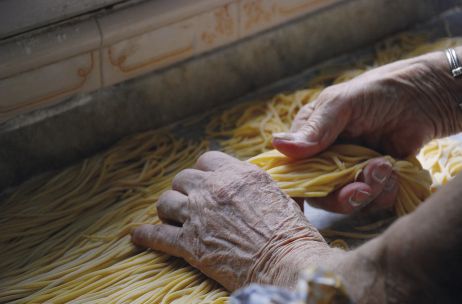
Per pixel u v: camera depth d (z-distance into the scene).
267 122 2.43
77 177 2.27
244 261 1.65
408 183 2.01
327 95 2.00
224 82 2.57
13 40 2.10
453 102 2.00
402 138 2.03
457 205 0.99
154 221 2.04
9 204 2.19
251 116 2.51
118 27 2.24
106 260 1.95
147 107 2.43
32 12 2.10
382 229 2.01
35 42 2.12
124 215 2.13
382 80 1.98
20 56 2.11
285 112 2.49
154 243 1.89
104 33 2.22
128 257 1.97
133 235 1.96
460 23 2.92
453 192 1.00
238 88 2.62
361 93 1.97
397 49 2.79
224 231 1.70
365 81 1.99
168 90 2.46
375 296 1.13
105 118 2.36
